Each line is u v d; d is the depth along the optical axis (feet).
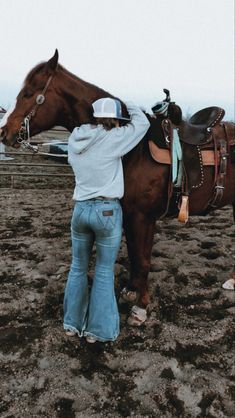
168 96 7.50
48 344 7.29
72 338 7.47
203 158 7.59
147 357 6.97
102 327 7.07
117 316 7.30
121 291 9.00
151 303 8.75
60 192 21.12
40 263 10.76
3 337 7.46
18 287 9.43
